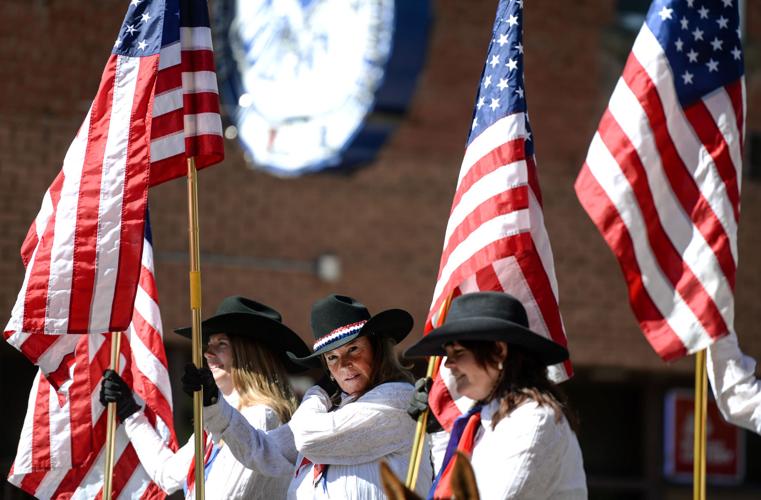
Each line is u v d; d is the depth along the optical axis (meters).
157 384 24.25
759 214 46.31
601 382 47.31
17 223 38.44
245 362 22.73
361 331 20.17
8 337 23.72
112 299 20.75
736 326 45.62
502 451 15.46
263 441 20.89
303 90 39.03
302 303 41.12
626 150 18.95
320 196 41.66
